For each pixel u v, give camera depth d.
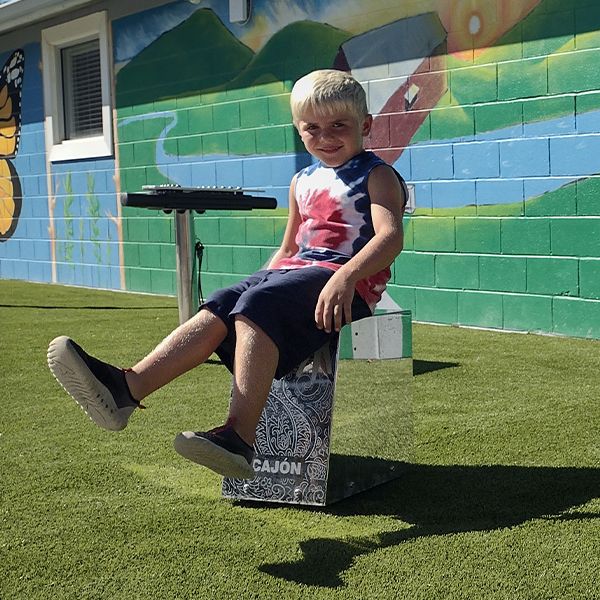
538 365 3.94
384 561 1.87
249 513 2.21
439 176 5.30
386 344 2.46
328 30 5.85
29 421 3.18
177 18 7.03
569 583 1.74
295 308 2.12
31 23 8.72
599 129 4.53
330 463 2.24
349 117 2.36
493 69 4.96
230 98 6.66
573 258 4.71
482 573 1.79
